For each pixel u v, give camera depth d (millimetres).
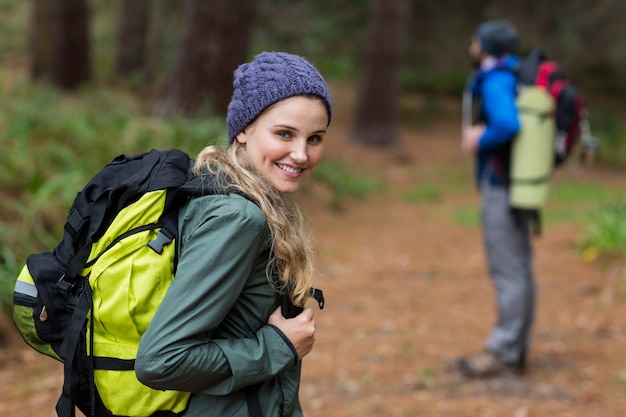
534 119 4320
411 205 11602
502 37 4461
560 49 23422
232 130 1886
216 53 9867
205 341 1695
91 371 1734
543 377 4715
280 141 1817
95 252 1759
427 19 23562
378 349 5344
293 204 1924
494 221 4492
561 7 23594
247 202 1729
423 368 4945
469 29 23562
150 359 1632
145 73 15305
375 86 16031
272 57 1856
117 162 1906
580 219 9938
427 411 4223
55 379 4477
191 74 9945
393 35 15961
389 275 7395
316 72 1854
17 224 5848
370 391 4555
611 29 23891
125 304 1697
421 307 6430
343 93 20422
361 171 13797
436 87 22797
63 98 12070
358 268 7605
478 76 4547
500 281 4590
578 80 24719
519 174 4332
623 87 24625
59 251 1826
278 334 1786
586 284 6840
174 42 16688
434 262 7980
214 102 9977
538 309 6285
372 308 6336
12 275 5043
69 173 6434
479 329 5859
